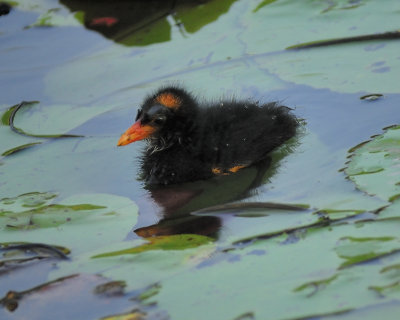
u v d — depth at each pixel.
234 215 9.76
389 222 8.84
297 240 8.76
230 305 7.64
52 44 16.78
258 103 12.69
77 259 9.01
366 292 7.52
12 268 8.92
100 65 15.52
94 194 10.99
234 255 8.62
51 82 15.10
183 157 11.55
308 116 12.48
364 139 11.41
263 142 11.77
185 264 8.56
